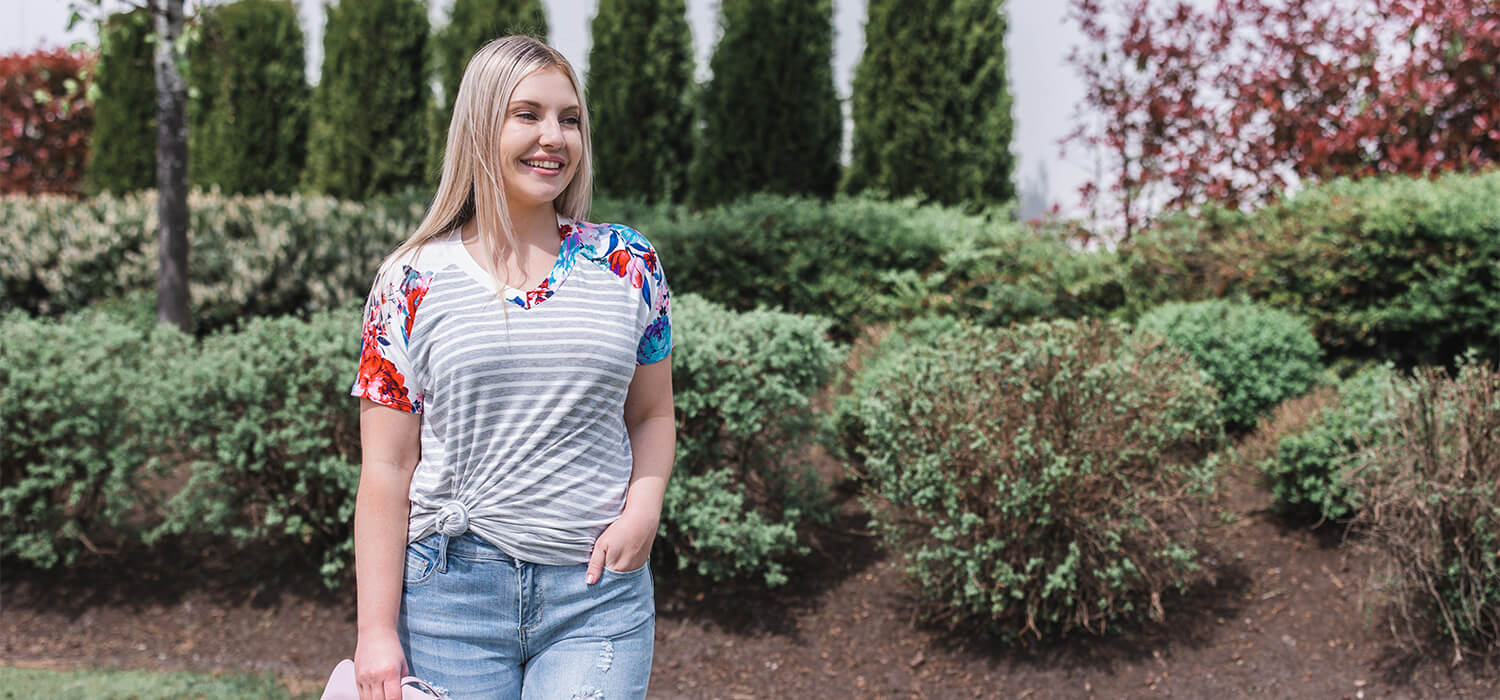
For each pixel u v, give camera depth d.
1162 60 7.41
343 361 4.38
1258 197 7.13
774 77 8.34
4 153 11.77
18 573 4.81
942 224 7.27
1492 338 5.50
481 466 1.76
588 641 1.81
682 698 3.94
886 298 6.73
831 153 8.66
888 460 4.19
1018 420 3.97
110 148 10.81
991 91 8.29
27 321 4.88
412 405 1.80
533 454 1.76
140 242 7.77
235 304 7.22
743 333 4.52
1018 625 4.14
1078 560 3.91
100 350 4.69
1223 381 5.32
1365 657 3.87
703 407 4.42
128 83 10.75
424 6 9.77
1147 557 4.02
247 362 4.41
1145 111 7.57
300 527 4.44
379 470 1.79
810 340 4.55
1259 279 6.00
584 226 1.89
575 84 1.87
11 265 7.54
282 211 7.82
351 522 4.46
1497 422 3.71
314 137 10.12
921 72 8.17
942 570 4.07
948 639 4.19
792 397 4.41
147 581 4.74
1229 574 4.44
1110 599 3.94
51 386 4.52
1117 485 3.96
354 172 9.57
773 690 3.98
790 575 4.66
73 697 3.69
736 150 8.48
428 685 1.75
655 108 8.94
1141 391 4.06
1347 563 4.34
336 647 4.29
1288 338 5.44
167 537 5.06
